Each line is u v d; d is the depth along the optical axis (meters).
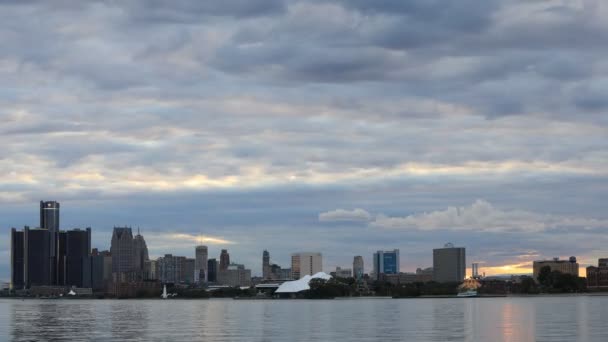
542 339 156.62
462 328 192.75
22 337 180.12
